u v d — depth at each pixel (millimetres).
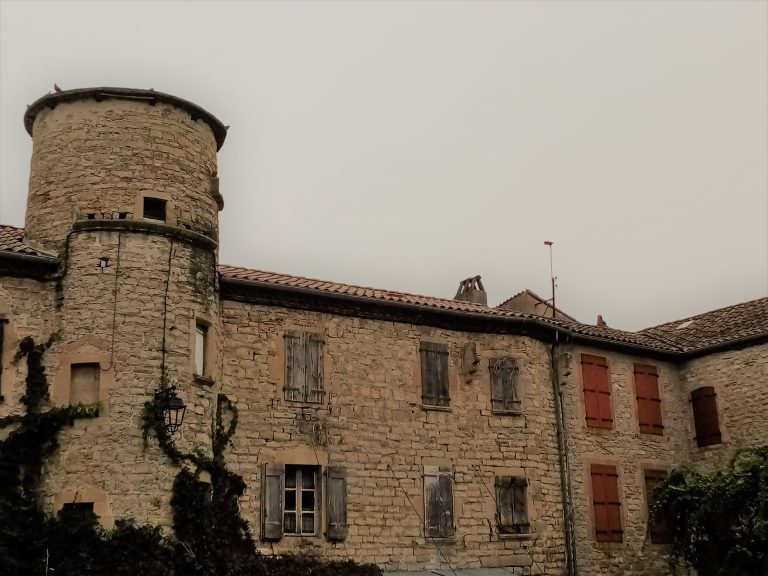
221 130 16609
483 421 18219
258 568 14438
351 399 16875
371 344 17422
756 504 17078
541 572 17859
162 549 13336
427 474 17203
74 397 13945
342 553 15922
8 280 14281
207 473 14477
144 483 13555
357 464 16562
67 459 13516
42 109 15766
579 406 19781
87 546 13062
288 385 16312
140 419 13812
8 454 13383
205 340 15242
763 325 21078
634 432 20516
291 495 16000
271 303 16609
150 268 14578
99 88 15242
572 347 20141
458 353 18438
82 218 14695
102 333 14094
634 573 19250
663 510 18719
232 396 15727
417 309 17922
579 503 19016
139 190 14945
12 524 13000
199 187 15703
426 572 16531
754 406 20312
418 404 17547
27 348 14055
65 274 14484
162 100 15562
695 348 21641
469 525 17359
